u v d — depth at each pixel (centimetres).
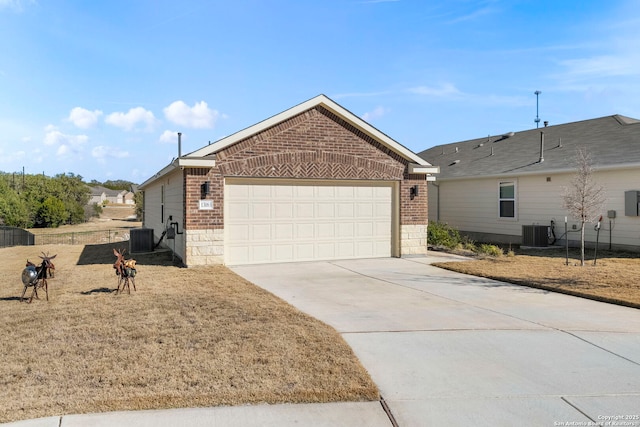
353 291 912
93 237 3048
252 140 1234
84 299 806
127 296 828
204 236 1191
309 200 1323
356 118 1341
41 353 527
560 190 1647
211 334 595
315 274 1116
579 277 1036
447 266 1220
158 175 1543
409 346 569
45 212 4506
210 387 436
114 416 387
